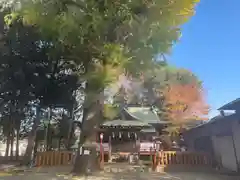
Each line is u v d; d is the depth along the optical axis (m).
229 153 12.86
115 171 11.91
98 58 10.33
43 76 16.95
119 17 9.45
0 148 29.33
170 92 19.89
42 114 20.28
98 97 11.20
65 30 9.27
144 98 24.78
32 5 9.69
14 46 15.77
